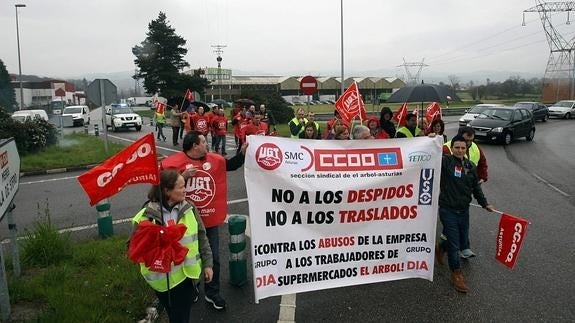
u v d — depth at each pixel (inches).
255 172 184.9
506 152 770.2
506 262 212.2
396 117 454.6
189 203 152.3
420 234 208.1
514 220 207.8
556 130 1214.3
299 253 192.1
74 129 1454.2
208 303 206.5
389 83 3203.7
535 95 3307.1
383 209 202.2
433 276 231.0
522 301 207.6
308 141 192.5
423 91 399.9
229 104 2849.4
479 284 225.8
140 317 188.9
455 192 218.8
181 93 2380.7
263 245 187.0
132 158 147.6
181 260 138.3
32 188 491.2
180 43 2514.8
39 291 200.5
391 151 201.6
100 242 273.4
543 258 261.1
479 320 190.7
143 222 139.2
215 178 191.3
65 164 617.6
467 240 256.1
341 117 396.8
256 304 206.4
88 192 149.7
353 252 199.9
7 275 220.5
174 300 148.4
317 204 192.4
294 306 204.1
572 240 293.9
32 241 245.0
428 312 197.8
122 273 220.2
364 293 216.7
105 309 187.3
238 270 223.6
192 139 185.8
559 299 209.5
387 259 205.2
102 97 636.1
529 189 464.4
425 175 205.6
